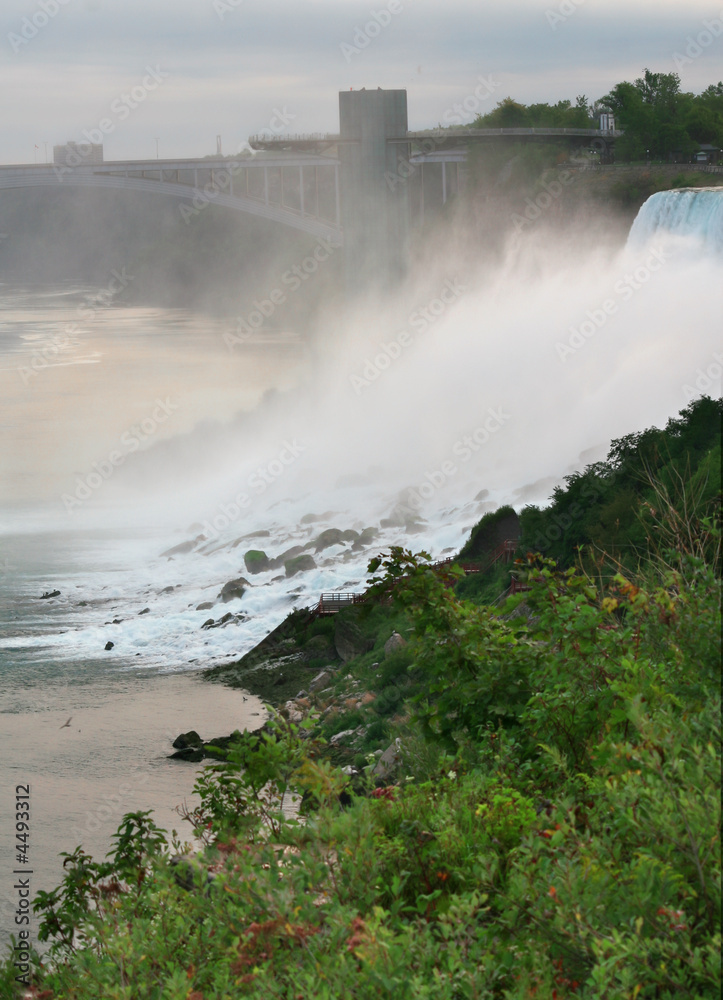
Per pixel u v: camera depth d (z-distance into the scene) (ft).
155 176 544.21
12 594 212.23
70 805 108.47
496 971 18.03
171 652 173.88
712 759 20.15
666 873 18.60
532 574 32.37
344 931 19.47
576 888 18.66
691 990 16.98
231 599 199.00
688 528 33.42
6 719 140.36
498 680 31.07
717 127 488.44
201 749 125.80
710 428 143.33
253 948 20.31
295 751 29.73
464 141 504.02
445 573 33.06
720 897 17.98
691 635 27.07
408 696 121.08
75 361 578.25
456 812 24.95
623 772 22.30
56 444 376.48
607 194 443.32
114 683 157.28
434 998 17.74
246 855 23.12
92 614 198.90
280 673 158.40
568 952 18.44
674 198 302.66
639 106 479.41
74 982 25.73
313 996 17.74
